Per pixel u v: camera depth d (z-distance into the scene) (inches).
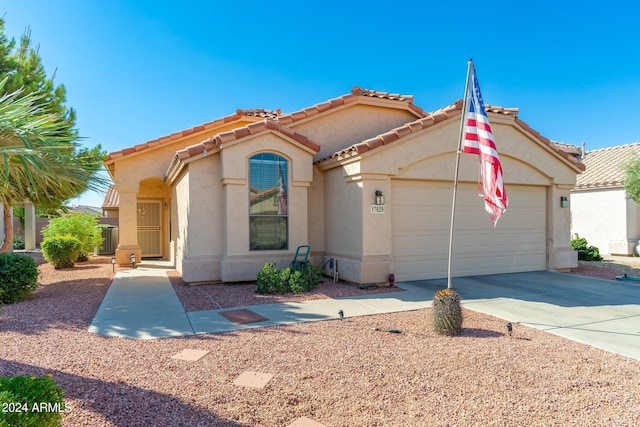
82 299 391.9
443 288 441.4
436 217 496.4
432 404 174.7
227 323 303.4
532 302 378.9
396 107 582.6
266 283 412.5
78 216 751.7
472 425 157.6
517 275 528.4
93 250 811.4
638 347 250.4
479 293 418.9
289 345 251.6
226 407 170.1
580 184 897.5
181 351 239.8
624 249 820.6
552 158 559.5
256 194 471.2
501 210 266.4
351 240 461.7
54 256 627.5
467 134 288.2
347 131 556.7
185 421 157.9
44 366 210.7
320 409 170.2
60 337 264.5
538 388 190.2
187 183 476.4
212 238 470.3
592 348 248.7
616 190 844.0
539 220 566.9
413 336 272.4
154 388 187.0
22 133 189.2
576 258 580.1
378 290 429.4
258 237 472.7
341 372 208.5
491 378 201.3
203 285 458.0
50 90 542.9
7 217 509.0
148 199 820.0
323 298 392.5
